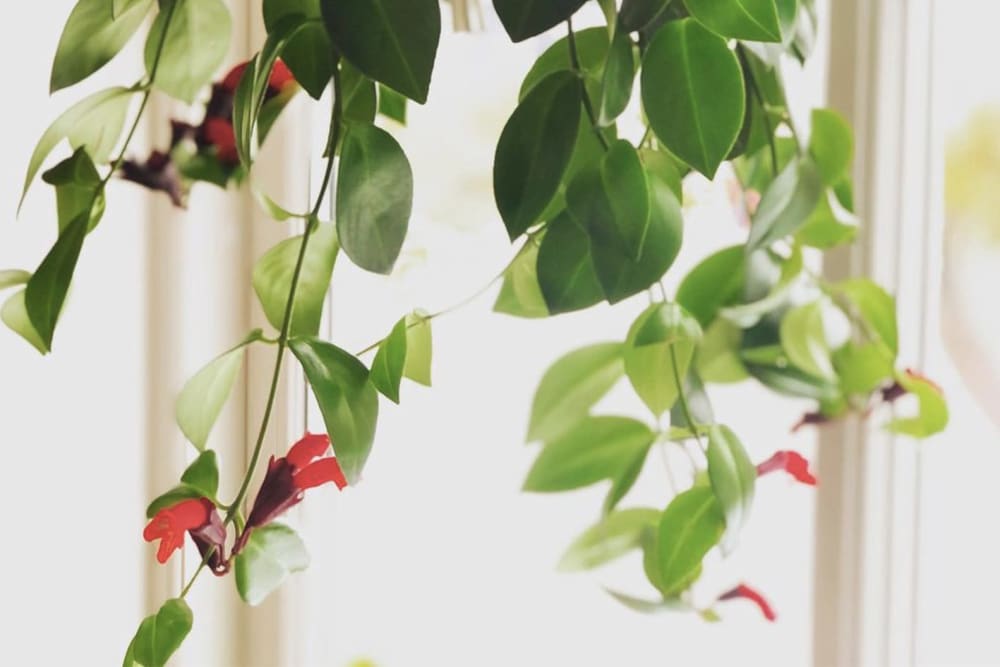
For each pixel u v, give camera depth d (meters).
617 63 0.94
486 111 1.29
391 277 1.30
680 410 1.22
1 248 1.15
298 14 0.95
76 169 1.00
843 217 1.34
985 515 1.45
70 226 0.97
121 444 1.19
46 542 1.17
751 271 1.24
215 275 1.22
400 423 1.34
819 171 1.14
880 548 1.40
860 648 1.41
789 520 1.45
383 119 1.27
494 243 1.33
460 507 1.36
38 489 1.16
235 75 1.18
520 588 1.38
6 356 1.15
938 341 1.42
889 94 1.36
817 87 1.38
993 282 1.42
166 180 1.19
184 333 1.21
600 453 1.27
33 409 1.16
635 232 0.93
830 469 1.41
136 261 1.19
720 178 1.37
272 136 1.22
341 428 0.94
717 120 0.92
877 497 1.40
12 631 1.15
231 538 1.17
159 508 0.96
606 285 0.95
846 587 1.40
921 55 1.37
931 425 1.31
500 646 1.38
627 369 1.12
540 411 1.28
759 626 1.45
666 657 1.44
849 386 1.35
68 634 1.17
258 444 0.96
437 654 1.35
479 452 1.36
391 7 0.89
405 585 1.34
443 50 1.28
